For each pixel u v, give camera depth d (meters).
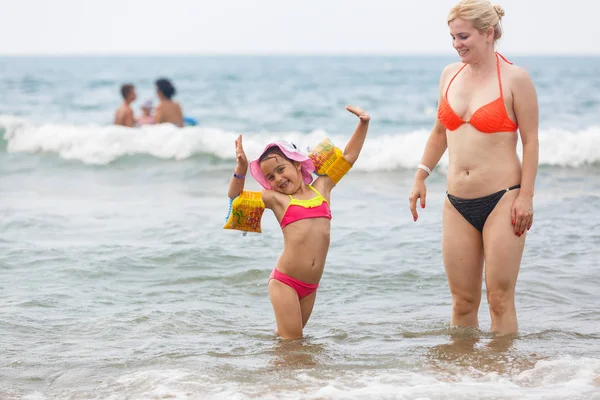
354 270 9.82
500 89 6.58
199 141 19.64
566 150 18.75
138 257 10.34
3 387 5.89
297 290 7.07
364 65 150.75
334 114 35.28
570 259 10.15
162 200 14.88
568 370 5.97
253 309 8.38
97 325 7.58
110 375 6.13
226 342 7.08
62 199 14.95
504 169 6.64
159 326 7.57
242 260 10.28
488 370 6.08
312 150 7.34
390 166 18.30
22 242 11.13
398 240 11.36
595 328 7.41
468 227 6.90
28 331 7.39
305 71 104.94
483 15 6.52
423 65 148.00
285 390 5.56
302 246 6.90
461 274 7.03
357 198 14.96
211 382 5.80
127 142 19.70
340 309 8.33
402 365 6.25
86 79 74.50
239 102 44.31
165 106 21.53
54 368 6.35
